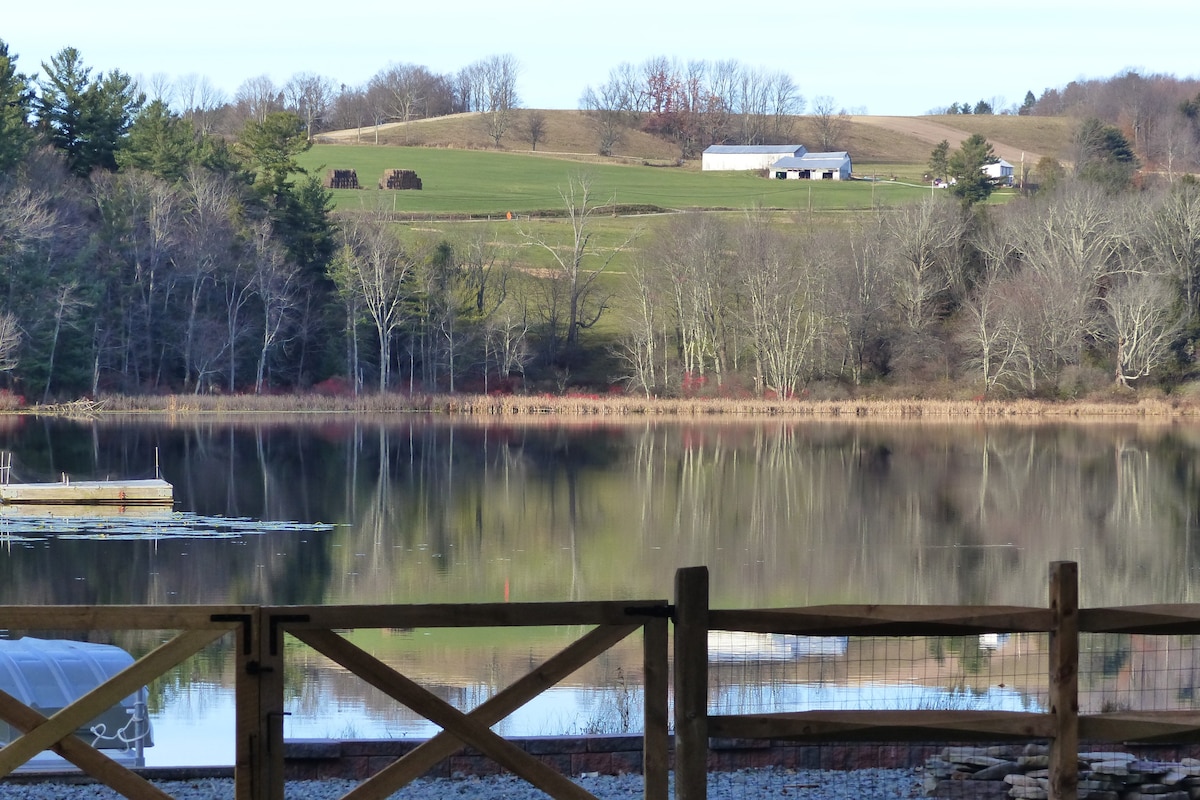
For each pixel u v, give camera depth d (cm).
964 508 4997
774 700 1777
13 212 8800
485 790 1190
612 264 12419
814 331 10256
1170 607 949
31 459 6262
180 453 6681
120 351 9431
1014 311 9819
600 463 6494
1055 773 949
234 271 9994
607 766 1267
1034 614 948
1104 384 9775
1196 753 1319
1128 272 10325
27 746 875
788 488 5556
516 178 17412
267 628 885
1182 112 19812
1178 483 5691
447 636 2438
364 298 10381
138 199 9794
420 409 9781
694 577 919
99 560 3622
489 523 4547
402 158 18688
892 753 1286
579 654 920
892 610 934
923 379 10144
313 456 6656
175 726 1722
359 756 1240
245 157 11450
